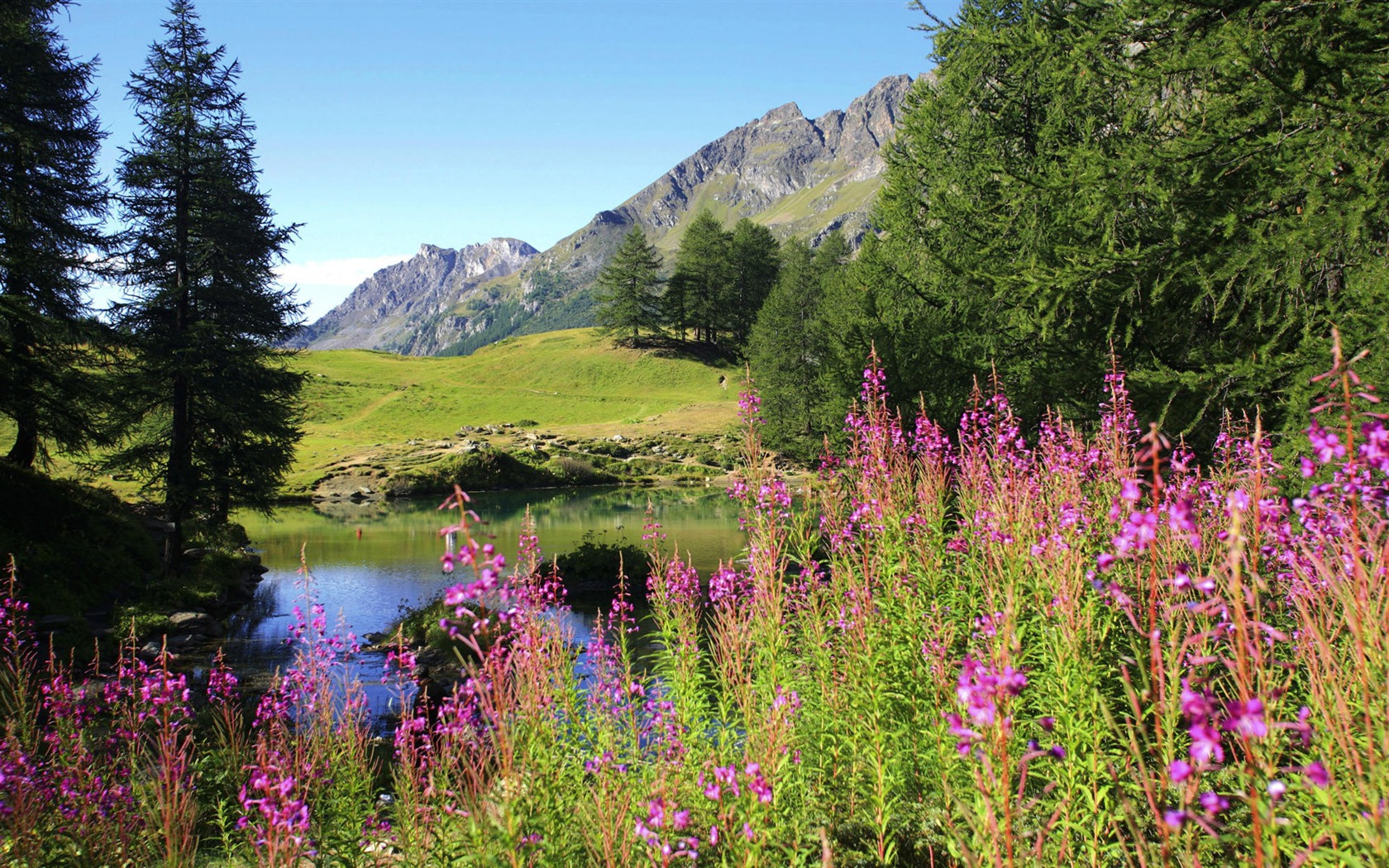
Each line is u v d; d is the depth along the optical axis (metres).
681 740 4.53
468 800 3.63
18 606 7.35
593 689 5.12
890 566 5.77
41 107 22.59
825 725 4.89
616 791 3.94
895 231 24.48
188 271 26.20
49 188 22.28
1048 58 15.67
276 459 28.03
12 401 21.06
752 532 6.16
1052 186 14.23
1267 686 2.67
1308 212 10.37
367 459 73.50
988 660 3.86
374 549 35.31
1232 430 7.56
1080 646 4.06
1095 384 14.06
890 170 25.11
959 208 20.47
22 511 21.27
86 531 22.70
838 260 93.56
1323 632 3.33
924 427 7.63
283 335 28.52
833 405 26.67
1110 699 4.15
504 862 3.29
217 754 6.16
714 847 3.68
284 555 33.72
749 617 5.84
